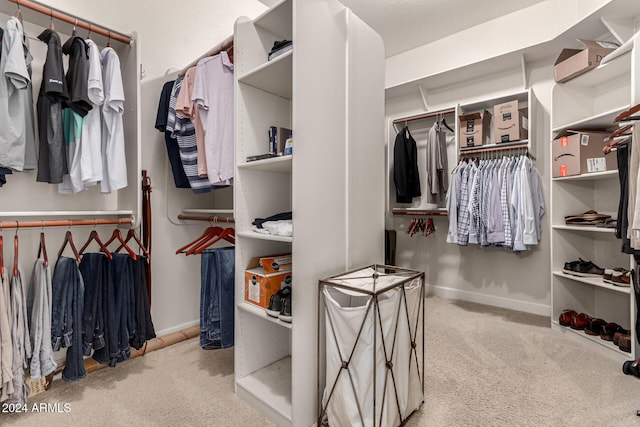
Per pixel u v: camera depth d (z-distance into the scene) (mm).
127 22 2139
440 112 3232
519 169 2650
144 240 2107
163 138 2350
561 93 2455
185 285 2467
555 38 2510
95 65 1632
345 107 1610
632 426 1373
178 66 2400
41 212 1571
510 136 2773
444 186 3299
